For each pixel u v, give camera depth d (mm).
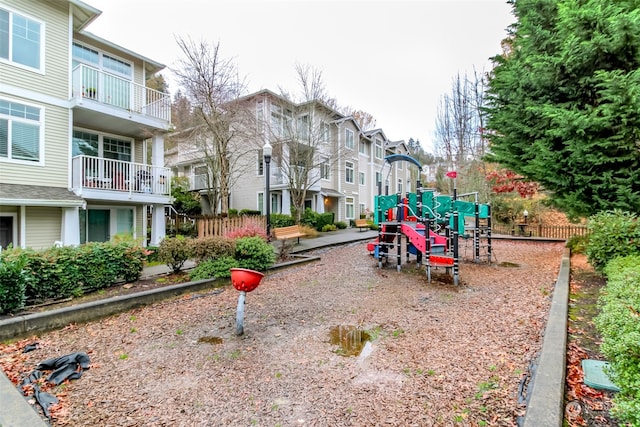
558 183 7238
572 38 6395
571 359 2836
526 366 2850
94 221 10305
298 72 16031
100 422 2285
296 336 3799
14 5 8109
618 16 5746
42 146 8570
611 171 6383
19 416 2191
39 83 8547
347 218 22234
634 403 1591
